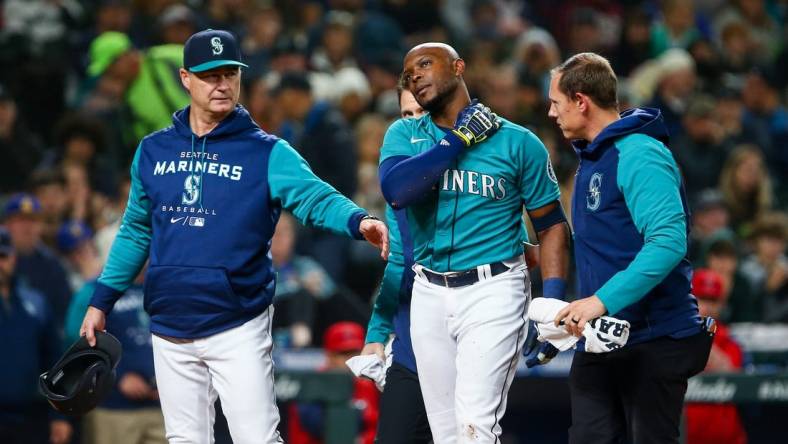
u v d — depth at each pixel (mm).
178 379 17906
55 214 33469
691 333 17547
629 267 16594
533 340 18750
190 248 17516
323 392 24828
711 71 48969
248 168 17656
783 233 34562
